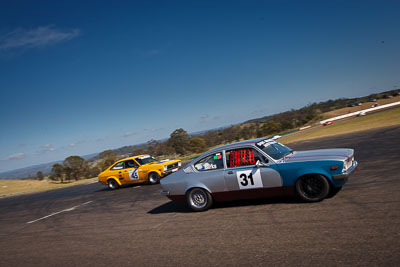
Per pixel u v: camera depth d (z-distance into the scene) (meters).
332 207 5.07
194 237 4.88
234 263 3.59
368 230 3.84
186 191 6.63
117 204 10.07
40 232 7.65
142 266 4.06
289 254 3.55
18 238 7.39
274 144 6.53
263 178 5.83
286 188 5.70
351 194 5.70
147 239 5.27
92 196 14.19
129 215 7.76
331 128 38.72
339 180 5.29
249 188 6.01
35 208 13.38
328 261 3.19
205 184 6.40
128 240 5.43
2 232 8.63
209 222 5.59
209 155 6.56
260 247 3.94
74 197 15.31
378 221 4.08
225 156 6.34
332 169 5.27
